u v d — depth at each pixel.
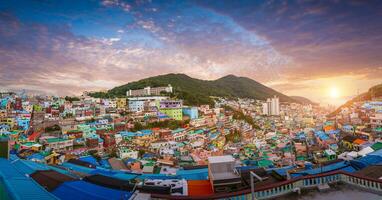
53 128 87.44
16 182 22.00
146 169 42.94
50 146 65.56
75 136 77.06
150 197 13.57
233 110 172.75
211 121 123.69
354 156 43.59
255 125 141.12
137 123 99.62
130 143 75.56
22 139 68.19
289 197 13.43
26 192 19.56
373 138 72.56
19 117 93.69
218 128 108.50
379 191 13.09
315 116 170.38
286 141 83.00
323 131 97.56
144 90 193.62
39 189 20.81
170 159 55.06
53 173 26.84
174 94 181.25
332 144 70.31
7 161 30.45
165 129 94.44
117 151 65.31
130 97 171.62
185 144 74.06
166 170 42.16
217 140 85.56
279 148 73.62
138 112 121.69
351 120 110.00
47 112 110.19
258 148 73.88
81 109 117.88
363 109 125.25
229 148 72.50
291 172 28.27
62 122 93.56
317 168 31.86
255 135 106.62
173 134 87.75
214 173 23.98
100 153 64.19
